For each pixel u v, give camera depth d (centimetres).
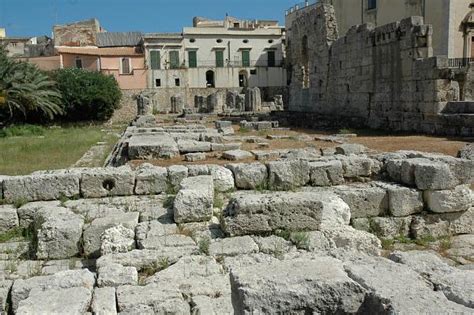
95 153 2384
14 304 593
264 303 407
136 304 542
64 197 1093
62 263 809
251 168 1120
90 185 1102
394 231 941
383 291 414
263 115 4072
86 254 838
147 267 710
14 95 4041
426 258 538
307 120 3359
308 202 816
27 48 7806
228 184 1111
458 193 942
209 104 5250
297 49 4359
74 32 7419
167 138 2062
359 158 1164
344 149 1700
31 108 4300
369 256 558
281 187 1112
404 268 477
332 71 3509
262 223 809
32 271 766
